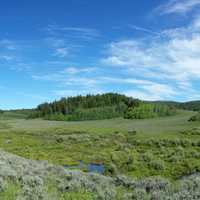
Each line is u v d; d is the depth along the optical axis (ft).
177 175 102.42
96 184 53.31
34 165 68.95
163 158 126.93
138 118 510.17
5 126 415.85
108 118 582.76
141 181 55.16
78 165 128.36
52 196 43.34
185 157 125.80
